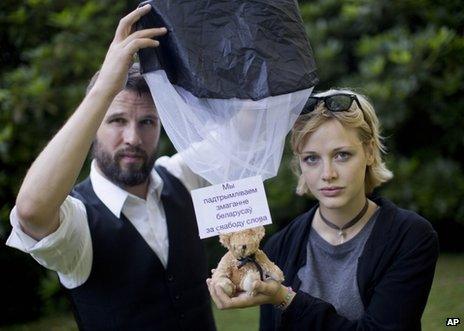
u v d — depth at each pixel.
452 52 5.36
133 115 2.41
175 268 2.54
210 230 1.97
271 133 2.00
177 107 2.03
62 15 4.99
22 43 5.23
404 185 5.39
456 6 5.60
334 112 2.09
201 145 2.04
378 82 5.33
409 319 2.05
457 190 5.39
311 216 2.31
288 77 1.96
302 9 5.80
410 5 5.55
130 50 1.98
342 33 5.74
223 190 1.98
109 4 5.28
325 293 2.18
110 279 2.45
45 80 4.89
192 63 1.92
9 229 4.94
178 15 1.94
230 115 1.98
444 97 5.52
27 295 5.25
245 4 1.96
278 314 2.15
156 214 2.57
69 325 5.02
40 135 4.99
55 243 2.21
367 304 2.12
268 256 2.32
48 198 2.04
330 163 2.10
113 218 2.49
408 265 2.07
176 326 2.52
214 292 1.97
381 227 2.14
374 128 2.21
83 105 2.04
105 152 2.45
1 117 4.88
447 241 5.91
